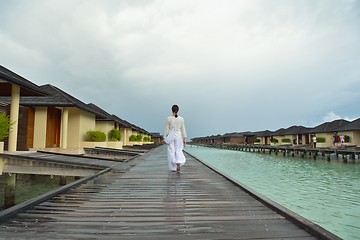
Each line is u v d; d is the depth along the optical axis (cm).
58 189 424
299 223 264
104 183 524
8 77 722
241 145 4291
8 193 796
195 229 257
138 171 725
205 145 6856
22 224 269
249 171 1581
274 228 259
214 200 379
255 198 388
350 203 759
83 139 1527
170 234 243
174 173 682
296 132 3744
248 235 240
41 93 961
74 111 1477
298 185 1080
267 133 4694
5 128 747
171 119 673
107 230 253
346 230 539
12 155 794
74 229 254
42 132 1281
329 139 2981
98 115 1692
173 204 356
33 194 902
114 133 1970
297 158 2675
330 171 1580
